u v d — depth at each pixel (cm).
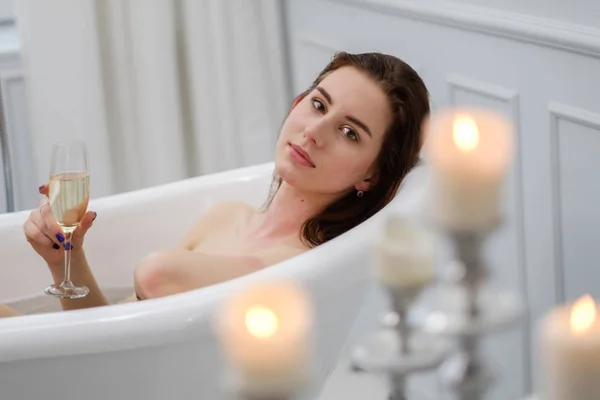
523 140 239
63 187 189
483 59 246
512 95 238
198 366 175
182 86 344
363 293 195
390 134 208
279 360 64
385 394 253
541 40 224
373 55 210
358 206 213
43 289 231
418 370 73
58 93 321
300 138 205
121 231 238
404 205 197
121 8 326
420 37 267
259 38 338
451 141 70
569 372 68
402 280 73
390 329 75
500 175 70
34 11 314
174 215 242
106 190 330
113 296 238
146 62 330
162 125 334
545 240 239
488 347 253
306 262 183
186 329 170
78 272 208
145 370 174
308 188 206
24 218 229
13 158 338
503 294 73
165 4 327
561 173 230
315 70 326
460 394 73
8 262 228
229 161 344
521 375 251
